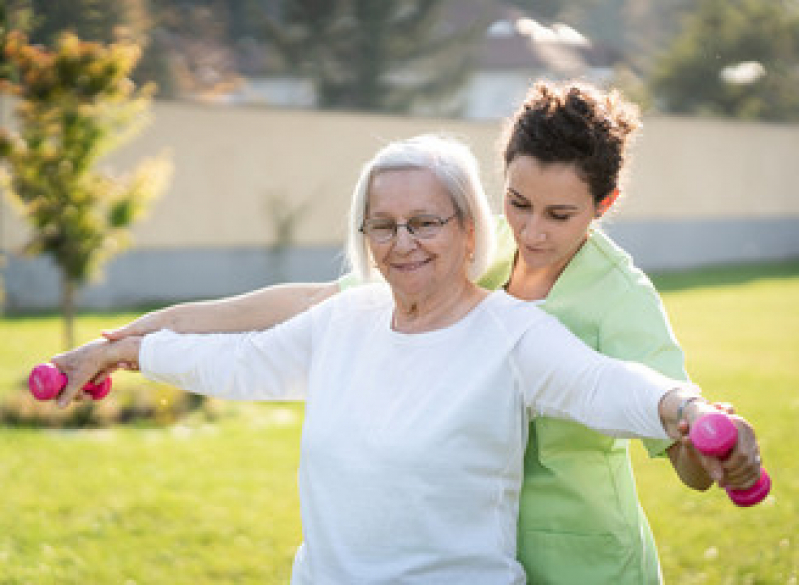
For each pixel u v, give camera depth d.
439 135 3.16
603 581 3.19
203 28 42.44
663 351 3.03
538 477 3.16
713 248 32.69
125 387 11.98
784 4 48.06
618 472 3.23
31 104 12.58
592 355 2.80
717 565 6.62
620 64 48.62
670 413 2.55
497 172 3.23
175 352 3.33
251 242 24.89
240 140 24.56
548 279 3.21
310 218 25.62
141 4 38.09
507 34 48.16
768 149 33.75
